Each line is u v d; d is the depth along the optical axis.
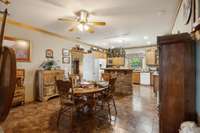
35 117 2.97
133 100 4.48
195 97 1.70
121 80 5.68
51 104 3.97
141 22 3.95
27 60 4.23
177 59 1.69
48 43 4.97
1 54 0.86
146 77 8.13
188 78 1.67
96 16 3.48
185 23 2.31
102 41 6.88
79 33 5.23
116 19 3.70
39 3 2.80
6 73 0.84
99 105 3.59
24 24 4.08
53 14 3.36
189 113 1.67
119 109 3.57
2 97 0.84
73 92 2.52
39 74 4.42
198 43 1.63
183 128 1.47
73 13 3.29
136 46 8.66
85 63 6.96
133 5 2.89
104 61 8.88
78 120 2.85
